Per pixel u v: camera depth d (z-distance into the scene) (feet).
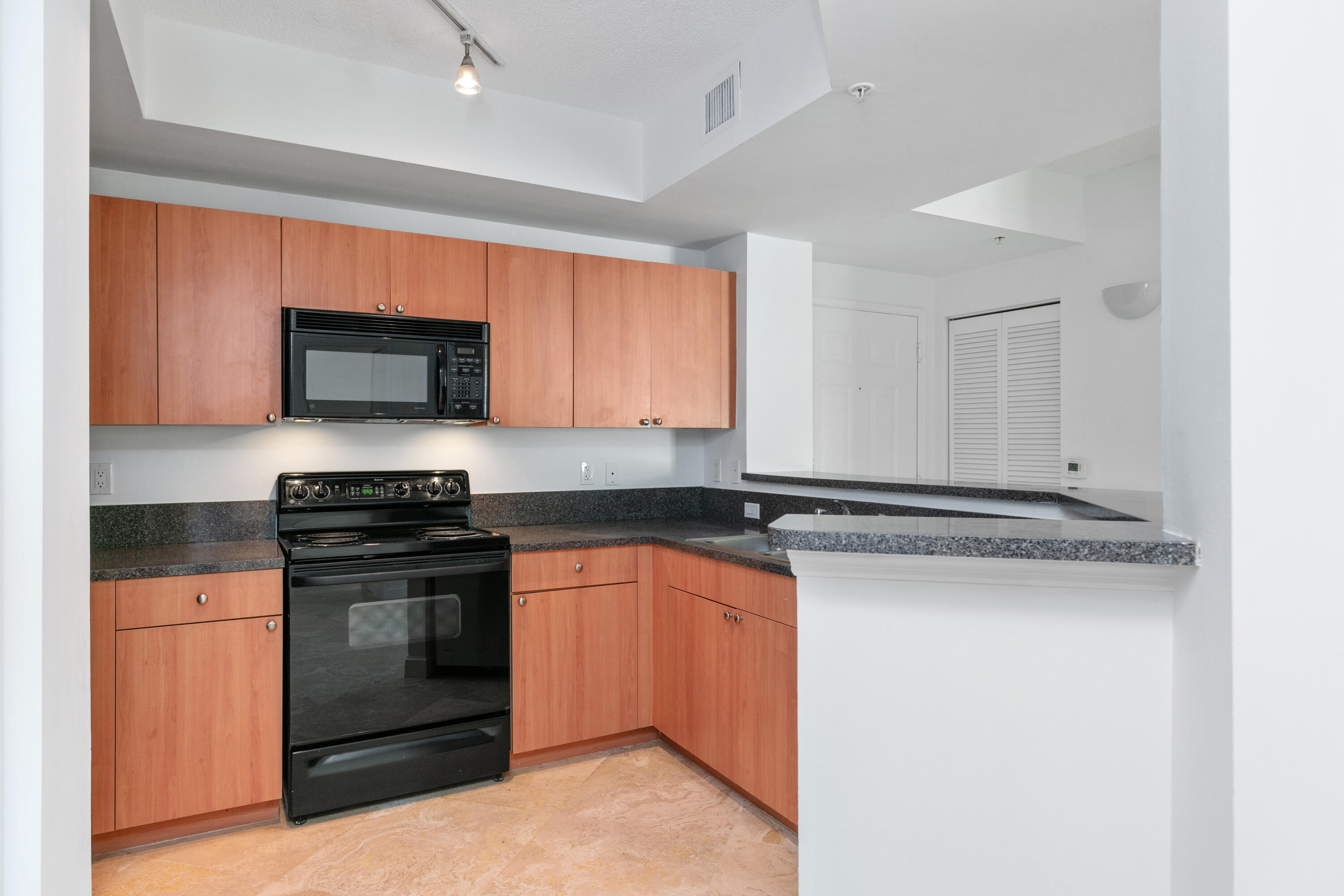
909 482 8.96
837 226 10.87
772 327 11.40
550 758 9.41
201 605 7.39
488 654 8.76
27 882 3.19
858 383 14.30
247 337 8.27
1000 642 3.64
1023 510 7.59
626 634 9.71
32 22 3.22
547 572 9.22
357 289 8.80
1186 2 3.25
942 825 3.76
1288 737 2.84
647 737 10.07
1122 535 3.44
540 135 9.11
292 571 7.70
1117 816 3.49
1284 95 2.84
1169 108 3.49
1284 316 2.85
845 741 3.93
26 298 3.21
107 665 6.98
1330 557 2.86
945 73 6.19
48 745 3.28
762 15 7.19
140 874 6.86
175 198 8.84
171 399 7.93
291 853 7.26
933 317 15.17
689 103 8.70
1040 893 3.61
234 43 7.59
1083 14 5.32
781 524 4.02
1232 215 2.83
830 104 6.79
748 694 8.01
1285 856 2.83
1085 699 3.52
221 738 7.49
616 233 11.18
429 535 8.95
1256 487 2.83
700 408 11.11
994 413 14.20
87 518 3.90
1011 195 11.62
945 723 3.74
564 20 7.30
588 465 11.42
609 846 7.41
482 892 6.64
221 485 9.07
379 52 7.97
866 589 3.86
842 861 3.95
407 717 8.30
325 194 9.41
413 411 8.95
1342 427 2.87
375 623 8.13
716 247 11.93
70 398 3.61
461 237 10.40
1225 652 2.86
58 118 3.42
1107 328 12.14
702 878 6.87
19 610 3.19
